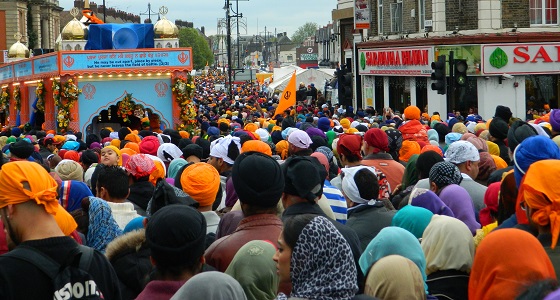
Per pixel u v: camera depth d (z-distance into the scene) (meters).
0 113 42.62
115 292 5.06
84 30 31.56
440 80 24.53
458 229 5.93
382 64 40.56
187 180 7.24
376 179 7.59
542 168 5.29
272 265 5.48
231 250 6.03
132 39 30.73
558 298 3.26
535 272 4.24
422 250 5.45
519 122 10.80
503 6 32.72
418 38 36.31
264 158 6.23
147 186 8.74
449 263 5.89
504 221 6.34
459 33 33.62
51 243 4.80
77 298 4.72
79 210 7.30
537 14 32.97
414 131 14.34
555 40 32.84
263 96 66.81
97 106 29.11
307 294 4.38
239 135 14.88
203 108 45.59
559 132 13.19
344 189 7.58
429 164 9.40
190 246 4.96
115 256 6.09
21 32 97.31
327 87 53.16
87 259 4.93
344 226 6.18
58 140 17.98
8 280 4.67
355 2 42.03
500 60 32.53
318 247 4.43
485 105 32.88
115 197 7.92
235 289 4.26
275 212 6.34
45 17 111.31
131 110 29.45
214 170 7.43
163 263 4.99
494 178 9.18
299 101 45.41
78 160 14.07
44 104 31.66
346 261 4.45
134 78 29.36
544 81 33.38
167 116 29.75
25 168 4.84
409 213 6.62
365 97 44.19
